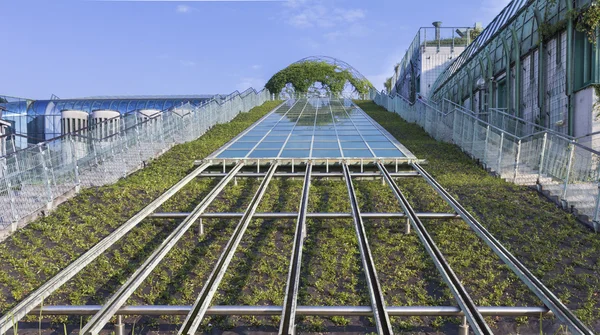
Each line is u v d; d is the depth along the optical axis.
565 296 7.72
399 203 11.49
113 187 12.95
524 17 20.11
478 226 9.41
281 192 12.90
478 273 8.59
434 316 7.45
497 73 23.02
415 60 42.84
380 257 9.21
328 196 12.60
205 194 12.72
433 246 8.66
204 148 17.95
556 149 12.41
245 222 9.90
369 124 25.56
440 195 12.05
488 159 14.95
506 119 19.39
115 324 7.12
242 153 16.62
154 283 8.47
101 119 24.94
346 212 11.21
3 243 9.84
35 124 34.34
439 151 17.44
